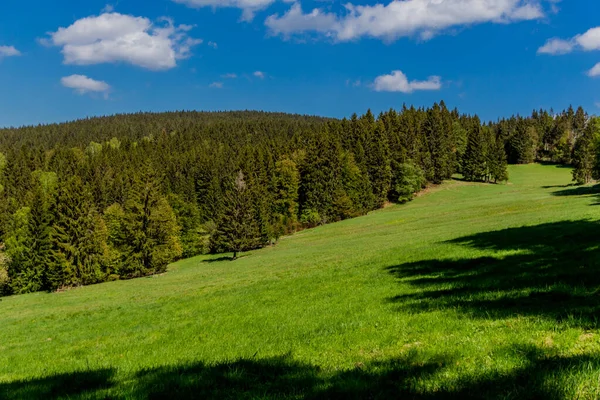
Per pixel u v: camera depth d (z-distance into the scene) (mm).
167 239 63625
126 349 12398
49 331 19797
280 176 92000
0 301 48438
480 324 8547
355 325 10648
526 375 5648
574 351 6277
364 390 6055
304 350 9055
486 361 6457
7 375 10922
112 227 71438
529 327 7730
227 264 52844
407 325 9680
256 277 28438
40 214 59344
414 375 6363
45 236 59469
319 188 87938
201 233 85875
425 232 39594
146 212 62906
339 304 14031
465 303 10688
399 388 5906
